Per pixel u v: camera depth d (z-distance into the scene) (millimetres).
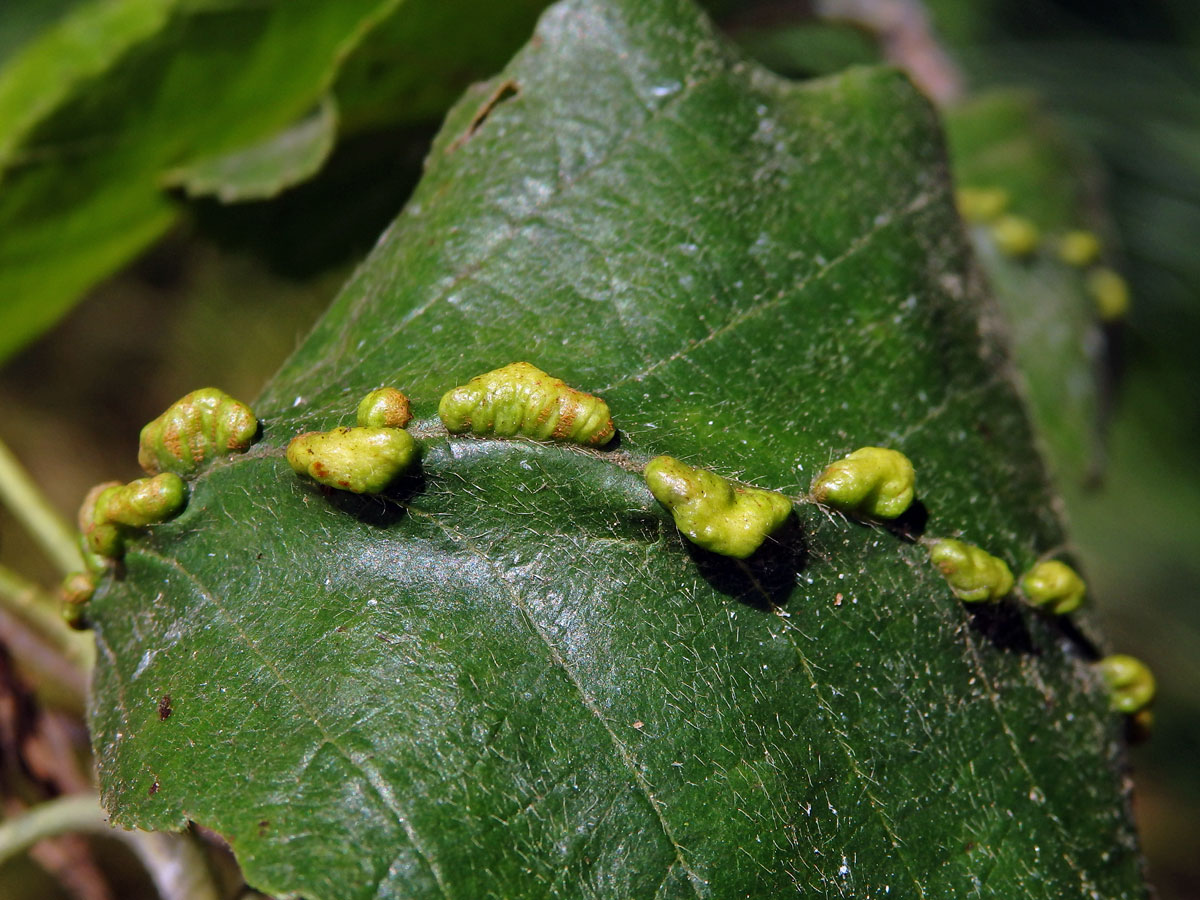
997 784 83
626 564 79
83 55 106
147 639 81
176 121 106
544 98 88
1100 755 88
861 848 80
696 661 78
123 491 81
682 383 83
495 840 75
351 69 95
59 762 98
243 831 74
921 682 82
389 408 79
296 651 78
